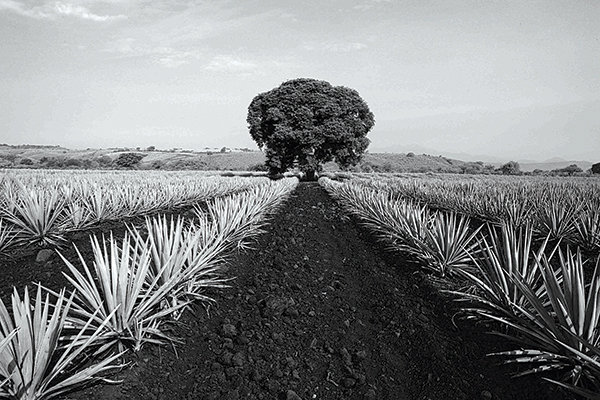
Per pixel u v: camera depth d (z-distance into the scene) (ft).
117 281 11.12
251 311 15.57
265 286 18.31
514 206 33.40
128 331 11.43
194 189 52.39
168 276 13.65
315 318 15.26
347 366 11.76
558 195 44.14
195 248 15.79
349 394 10.59
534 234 31.19
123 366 10.43
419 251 21.83
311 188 92.02
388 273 21.20
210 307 15.44
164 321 12.82
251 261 22.74
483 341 13.10
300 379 11.16
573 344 10.27
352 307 16.56
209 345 12.76
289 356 12.32
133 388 9.96
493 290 14.37
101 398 9.27
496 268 13.97
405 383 11.18
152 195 38.78
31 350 7.98
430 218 25.21
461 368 11.62
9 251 20.83
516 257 14.75
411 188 64.39
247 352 12.41
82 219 27.55
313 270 21.71
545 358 10.53
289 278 19.80
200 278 17.71
